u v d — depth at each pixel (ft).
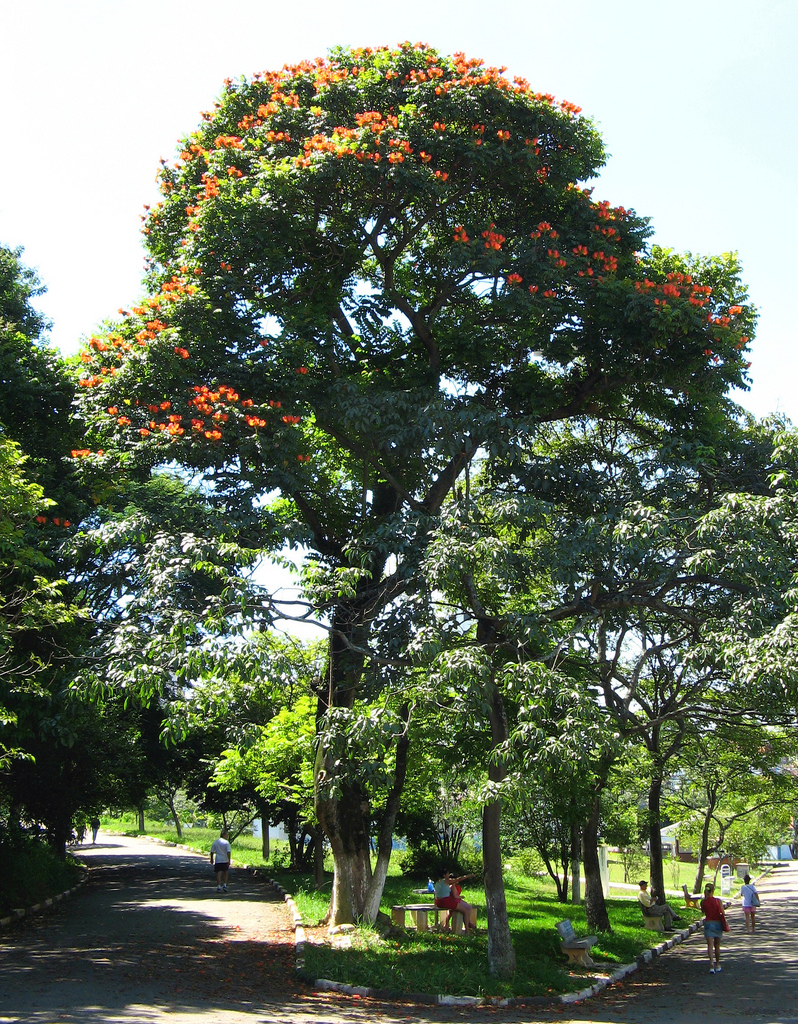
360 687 48.11
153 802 235.40
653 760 81.35
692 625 49.21
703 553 41.63
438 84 50.52
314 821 74.54
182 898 73.31
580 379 57.11
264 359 47.16
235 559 42.63
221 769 77.56
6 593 47.14
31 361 59.47
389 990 39.75
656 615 56.85
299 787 72.90
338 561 55.31
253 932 53.36
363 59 54.03
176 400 45.34
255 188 47.67
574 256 52.11
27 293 70.03
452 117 50.37
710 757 95.09
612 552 45.73
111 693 46.39
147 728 100.07
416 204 52.34
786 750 86.89
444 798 83.46
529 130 51.62
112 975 38.47
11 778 72.74
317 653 63.62
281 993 38.06
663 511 48.52
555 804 57.57
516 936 58.23
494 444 47.09
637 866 135.44
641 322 49.06
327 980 40.27
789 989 47.42
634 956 59.62
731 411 57.57
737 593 46.52
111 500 55.06
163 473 60.54
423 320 55.11
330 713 43.65
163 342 45.27
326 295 52.80
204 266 49.24
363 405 47.29
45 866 72.08
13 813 80.53
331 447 59.88
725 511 42.32
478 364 55.36
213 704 47.11
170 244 56.29
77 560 50.96
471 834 111.04
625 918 83.35
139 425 46.57
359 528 56.65
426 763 61.46
